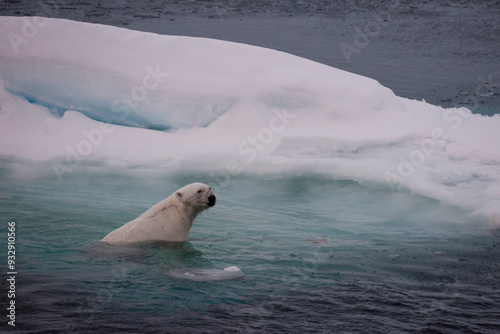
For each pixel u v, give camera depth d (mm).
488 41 56750
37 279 10805
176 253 12977
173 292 10398
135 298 10023
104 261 12102
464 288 11211
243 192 20781
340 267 12422
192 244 13922
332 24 64312
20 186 20078
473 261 13148
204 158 21562
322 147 21859
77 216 16328
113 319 9055
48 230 14617
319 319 9414
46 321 8867
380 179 19953
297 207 19172
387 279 11680
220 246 13891
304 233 15727
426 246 14477
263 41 54688
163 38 26906
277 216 17891
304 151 21969
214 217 17547
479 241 15055
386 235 15664
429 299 10531
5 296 9852
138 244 13344
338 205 19406
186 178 21469
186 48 26438
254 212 18391
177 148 22594
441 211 17969
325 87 24188
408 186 19406
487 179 19391
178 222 14055
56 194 19234
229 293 10477
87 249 12906
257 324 9125
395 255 13531
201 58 25938
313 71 25031
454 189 18844
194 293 10391
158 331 8688
